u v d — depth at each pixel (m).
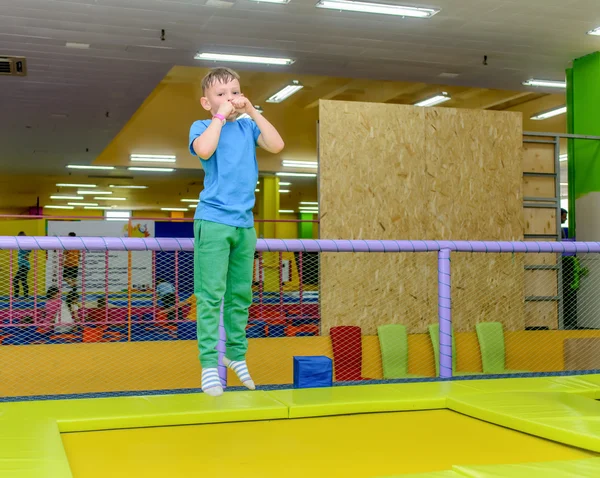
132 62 9.80
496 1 7.68
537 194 8.37
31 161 17.67
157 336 6.11
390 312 7.33
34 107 12.26
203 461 2.22
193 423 2.72
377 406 2.97
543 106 14.03
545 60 9.93
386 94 13.88
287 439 2.51
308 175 18.95
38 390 5.64
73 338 5.88
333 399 2.99
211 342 2.58
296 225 32.09
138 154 16.38
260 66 10.29
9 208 31.91
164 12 7.92
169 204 29.83
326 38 8.96
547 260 8.19
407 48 9.40
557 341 7.59
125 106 12.32
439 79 11.14
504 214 7.95
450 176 7.75
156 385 5.95
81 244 3.06
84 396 3.11
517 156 8.05
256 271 7.02
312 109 15.91
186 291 6.46
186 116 16.22
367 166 7.42
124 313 6.24
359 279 7.25
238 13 8.01
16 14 7.86
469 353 7.29
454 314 7.59
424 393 3.17
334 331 6.57
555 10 7.94
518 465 1.97
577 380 3.56
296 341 6.40
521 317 7.85
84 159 17.27
